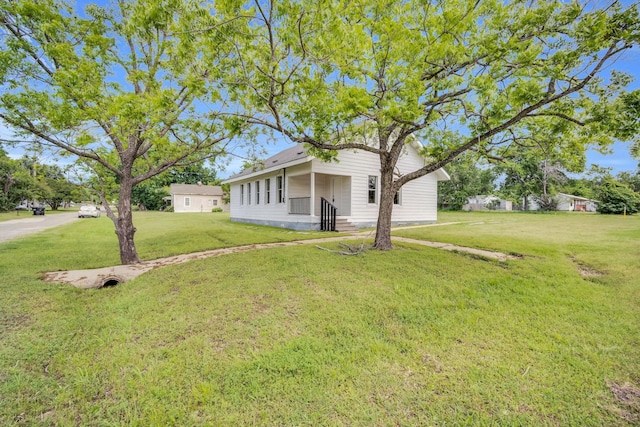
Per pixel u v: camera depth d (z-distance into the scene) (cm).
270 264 555
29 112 477
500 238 885
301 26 389
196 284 458
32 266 604
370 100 450
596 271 539
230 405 212
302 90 491
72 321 350
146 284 473
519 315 353
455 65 503
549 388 228
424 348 283
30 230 1404
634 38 359
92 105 475
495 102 471
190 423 196
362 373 245
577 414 203
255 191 1705
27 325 339
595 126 460
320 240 914
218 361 262
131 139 620
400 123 516
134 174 739
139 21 388
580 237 898
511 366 255
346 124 649
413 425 193
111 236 1172
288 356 268
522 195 3300
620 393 225
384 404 211
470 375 242
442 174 1639
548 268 539
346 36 408
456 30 456
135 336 311
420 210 1560
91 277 514
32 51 468
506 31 437
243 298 394
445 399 216
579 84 434
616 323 333
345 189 1375
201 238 982
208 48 412
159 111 501
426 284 447
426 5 474
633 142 516
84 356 278
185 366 256
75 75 428
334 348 282
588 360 265
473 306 377
